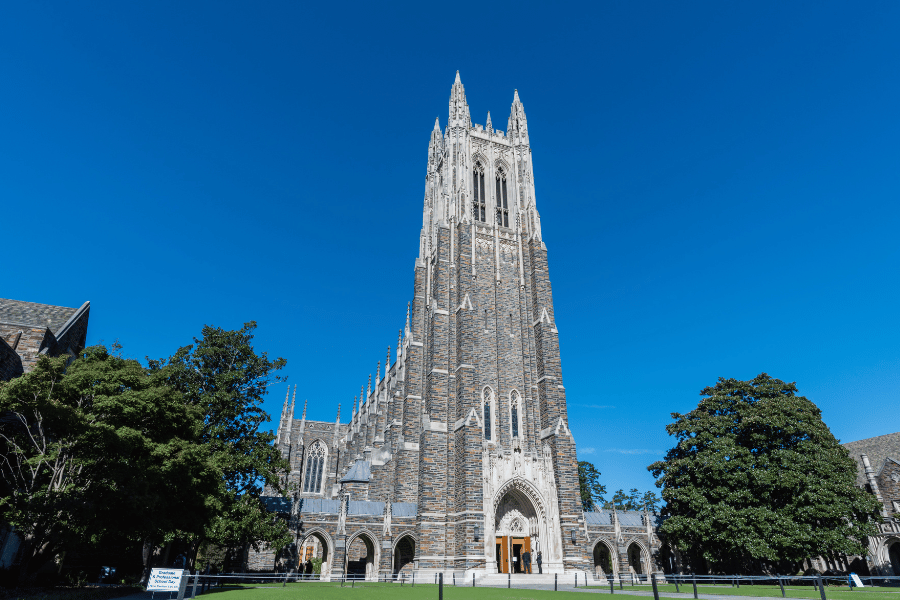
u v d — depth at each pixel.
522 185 77.44
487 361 63.78
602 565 69.19
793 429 51.56
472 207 73.44
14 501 25.47
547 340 64.25
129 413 27.27
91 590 28.47
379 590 34.09
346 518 54.38
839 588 38.50
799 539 46.38
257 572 54.75
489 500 53.47
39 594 23.94
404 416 64.81
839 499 47.78
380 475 70.75
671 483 58.75
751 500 50.06
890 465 61.28
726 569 57.78
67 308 43.03
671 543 58.69
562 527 55.19
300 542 52.84
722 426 55.12
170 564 46.72
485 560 51.03
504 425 61.69
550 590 36.62
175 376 41.97
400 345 81.50
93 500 26.64
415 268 76.12
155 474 27.84
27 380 24.39
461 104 80.69
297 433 103.81
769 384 56.91
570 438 58.97
